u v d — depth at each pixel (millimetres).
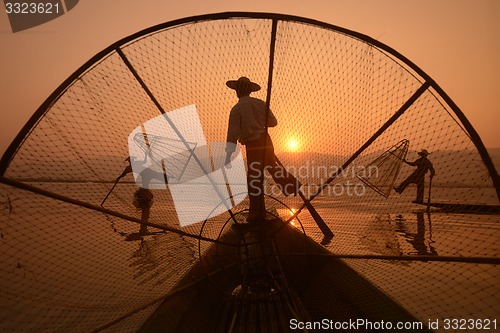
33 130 2170
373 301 2109
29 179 2195
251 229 2943
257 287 2477
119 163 2938
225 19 2502
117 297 2471
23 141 2137
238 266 2855
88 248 3191
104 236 3371
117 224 3508
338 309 2168
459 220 3322
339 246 3488
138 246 3451
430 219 4535
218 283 2625
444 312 2271
